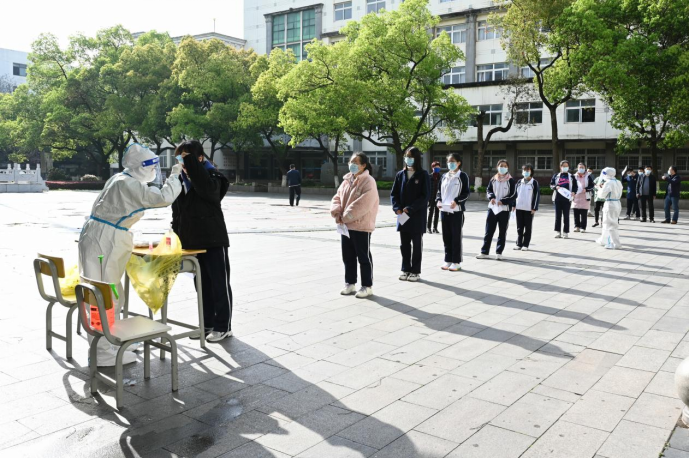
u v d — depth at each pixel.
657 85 23.56
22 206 22.75
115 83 42.53
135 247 4.77
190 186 4.94
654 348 4.84
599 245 11.97
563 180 13.18
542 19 24.70
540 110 33.66
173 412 3.56
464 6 37.75
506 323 5.62
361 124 29.45
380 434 3.23
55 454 3.01
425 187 7.67
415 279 7.80
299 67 28.97
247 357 4.59
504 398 3.75
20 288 7.06
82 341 5.00
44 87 46.59
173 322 5.00
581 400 3.72
